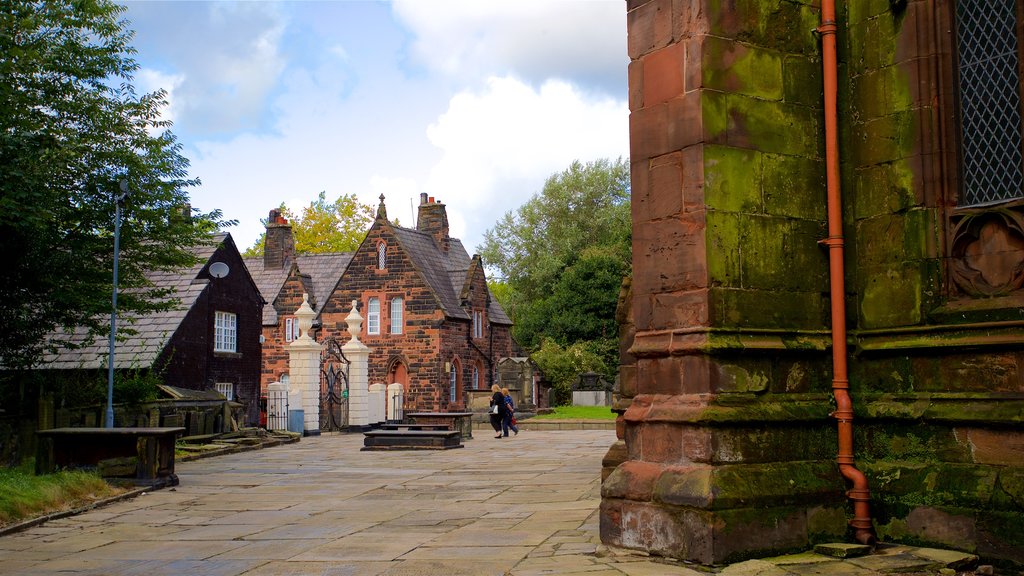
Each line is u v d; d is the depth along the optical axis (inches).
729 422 292.2
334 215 2876.5
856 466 320.5
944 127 315.3
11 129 708.7
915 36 322.0
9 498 430.3
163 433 559.8
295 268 2126.0
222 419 1017.5
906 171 321.1
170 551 350.0
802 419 309.6
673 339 309.3
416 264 2011.6
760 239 315.6
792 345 313.1
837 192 328.8
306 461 780.0
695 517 285.4
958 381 302.7
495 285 3262.8
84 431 551.2
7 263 733.3
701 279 303.0
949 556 283.3
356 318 1371.8
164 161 831.1
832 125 331.6
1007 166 303.9
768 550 290.8
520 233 2731.3
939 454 303.7
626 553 303.4
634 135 331.9
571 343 2292.1
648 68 327.9
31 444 821.2
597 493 480.4
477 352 2116.1
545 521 386.9
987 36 311.0
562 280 2384.4
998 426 287.1
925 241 314.3
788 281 320.5
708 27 312.3
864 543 304.0
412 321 1984.5
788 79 330.0
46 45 770.2
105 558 339.0
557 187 2696.9
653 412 311.1
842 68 342.3
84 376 1013.8
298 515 440.1
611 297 2262.6
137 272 855.7
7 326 773.3
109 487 522.9
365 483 582.2
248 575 297.4
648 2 329.7
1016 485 278.4
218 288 1371.8
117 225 760.3
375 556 320.5
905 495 307.1
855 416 323.3
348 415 1363.2
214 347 1355.8
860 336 328.5
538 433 1218.6
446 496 499.2
